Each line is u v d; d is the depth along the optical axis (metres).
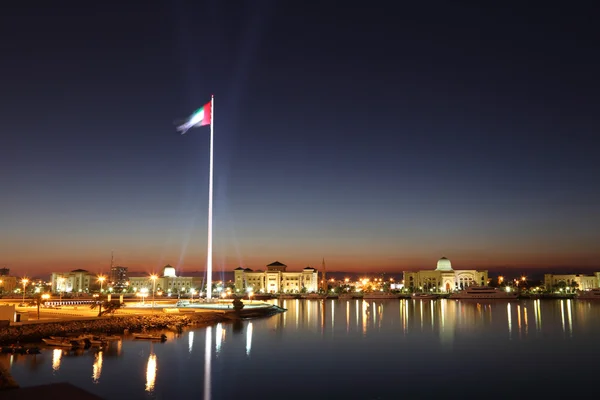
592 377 70.81
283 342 102.69
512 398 60.28
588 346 99.19
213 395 59.56
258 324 141.88
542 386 65.88
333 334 118.19
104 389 61.25
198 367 75.06
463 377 70.56
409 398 59.97
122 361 77.94
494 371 74.50
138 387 62.34
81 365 74.19
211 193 173.12
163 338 102.12
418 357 86.12
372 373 72.56
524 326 139.50
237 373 71.50
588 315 180.38
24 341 92.12
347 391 62.53
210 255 174.50
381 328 133.38
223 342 101.06
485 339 110.06
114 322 113.69
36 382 63.16
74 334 101.00
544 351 93.19
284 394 60.59
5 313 99.00
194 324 134.25
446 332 124.00
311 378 69.12
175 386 63.25
